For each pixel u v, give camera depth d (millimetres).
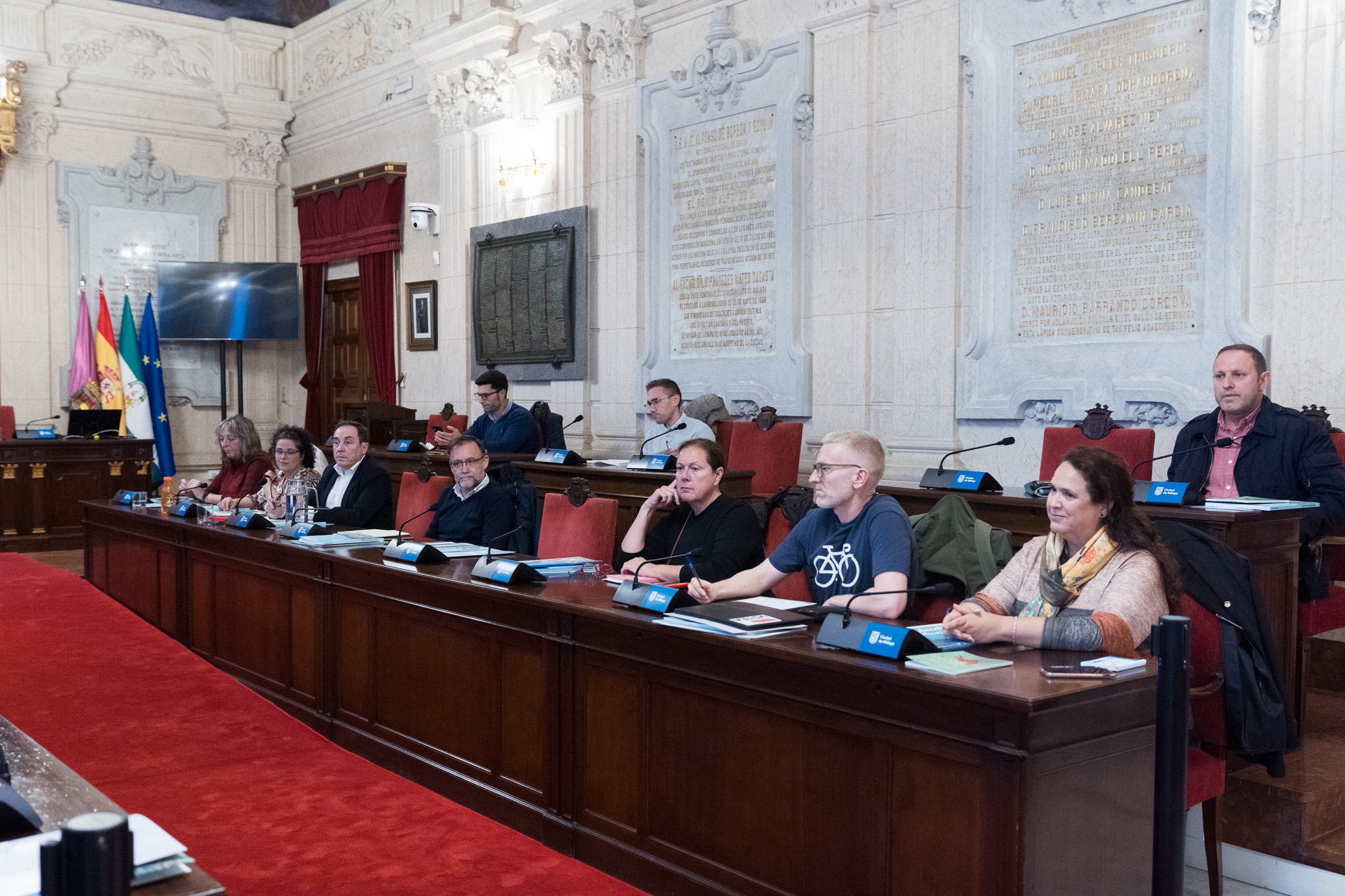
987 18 5609
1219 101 4754
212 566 4762
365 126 10594
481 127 8891
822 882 2168
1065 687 1883
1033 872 1838
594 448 8047
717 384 7141
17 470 8289
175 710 2713
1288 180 4531
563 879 1749
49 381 10570
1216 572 2688
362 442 5180
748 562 3521
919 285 5918
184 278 10750
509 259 8617
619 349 7820
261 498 5391
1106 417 4297
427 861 1809
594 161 8000
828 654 2152
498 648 3047
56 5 10414
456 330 9375
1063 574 2385
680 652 2482
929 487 4242
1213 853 2635
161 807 2031
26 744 1540
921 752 1980
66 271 10641
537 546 4422
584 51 7953
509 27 8531
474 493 4535
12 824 1231
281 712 2703
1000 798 1845
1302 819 2785
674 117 7328
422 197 9891
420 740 3383
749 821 2328
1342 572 3867
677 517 3746
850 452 2865
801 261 6637
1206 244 4816
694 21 7258
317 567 3902
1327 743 3254
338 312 11312
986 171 5645
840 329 6332
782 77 6621
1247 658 2658
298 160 11703
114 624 3764
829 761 2158
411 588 3396
